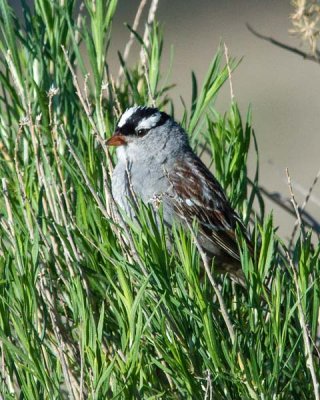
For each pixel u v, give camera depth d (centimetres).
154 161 1090
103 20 1130
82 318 816
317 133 2366
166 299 836
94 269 916
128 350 827
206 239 1095
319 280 863
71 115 1115
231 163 1066
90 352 805
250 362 820
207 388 783
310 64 2519
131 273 863
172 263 913
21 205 955
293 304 886
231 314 976
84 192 947
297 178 2186
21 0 1146
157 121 1093
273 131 2372
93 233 952
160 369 891
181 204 1088
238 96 2458
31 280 846
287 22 2634
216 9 2728
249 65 2539
